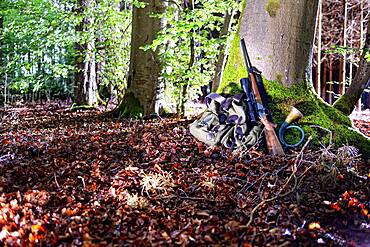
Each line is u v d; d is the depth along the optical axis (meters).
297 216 3.34
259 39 5.34
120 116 9.70
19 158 5.08
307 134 4.96
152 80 9.49
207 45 8.27
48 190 3.82
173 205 3.59
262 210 3.43
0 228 2.93
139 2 8.94
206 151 4.77
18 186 3.95
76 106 13.78
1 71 14.90
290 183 3.93
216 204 3.59
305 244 2.94
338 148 4.73
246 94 4.97
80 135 6.69
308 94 5.37
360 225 3.29
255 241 2.93
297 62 5.35
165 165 4.49
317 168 4.10
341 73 18.62
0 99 17.16
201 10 7.49
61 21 11.66
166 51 8.90
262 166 4.32
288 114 5.08
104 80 12.44
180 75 8.93
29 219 3.16
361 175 4.25
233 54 5.55
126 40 11.55
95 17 11.06
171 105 9.93
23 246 2.74
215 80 8.77
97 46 12.22
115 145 5.53
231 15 8.66
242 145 4.72
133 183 3.99
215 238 2.95
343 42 17.05
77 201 3.59
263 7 5.33
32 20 11.84
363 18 18.48
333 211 3.46
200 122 5.21
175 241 2.90
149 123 7.97
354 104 7.09
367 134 7.57
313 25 5.48
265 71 5.29
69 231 2.99
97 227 3.10
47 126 8.80
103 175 4.21
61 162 4.75
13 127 8.88
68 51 14.80
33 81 13.90
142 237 2.95
